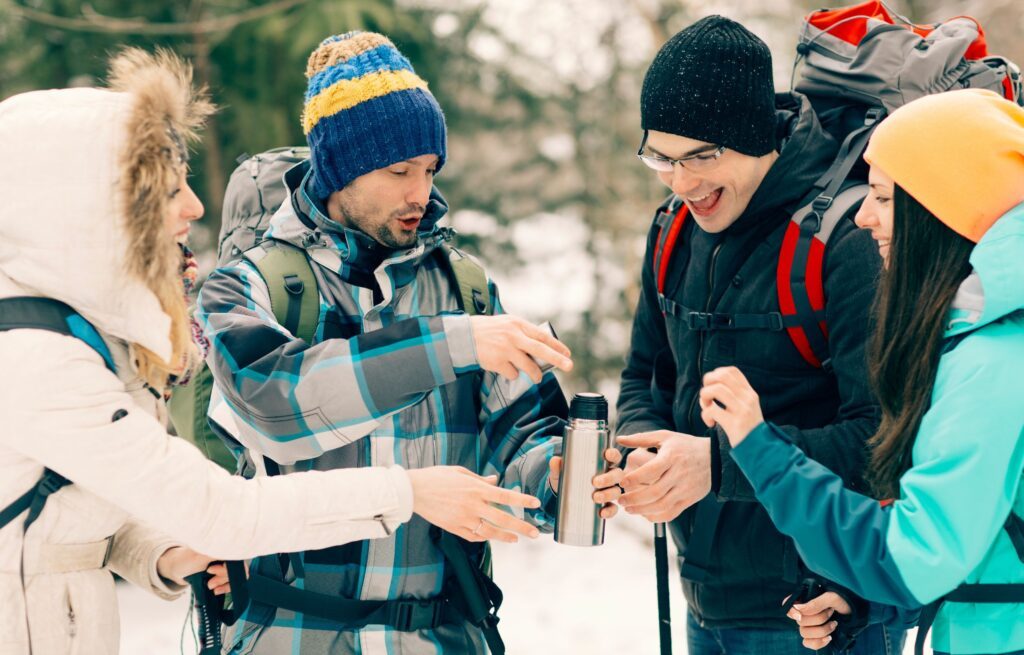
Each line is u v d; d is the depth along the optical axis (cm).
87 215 162
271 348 198
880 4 254
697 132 222
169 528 169
